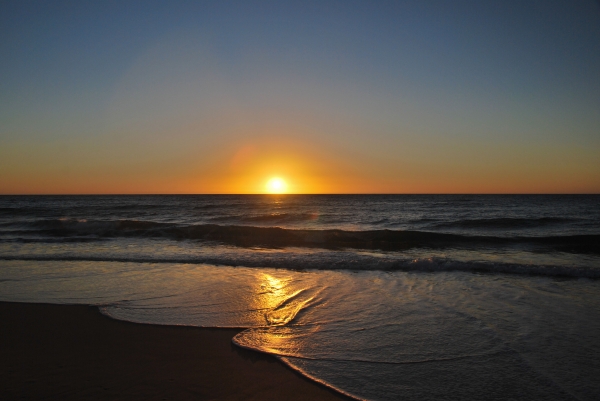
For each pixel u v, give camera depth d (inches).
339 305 226.4
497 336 175.0
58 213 1369.3
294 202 2797.7
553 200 3002.0
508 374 137.6
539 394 123.9
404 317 203.2
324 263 358.0
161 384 131.0
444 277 307.6
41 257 398.6
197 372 140.6
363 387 128.3
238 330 184.9
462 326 189.0
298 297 244.5
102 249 480.4
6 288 268.8
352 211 1560.0
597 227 827.4
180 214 1354.6
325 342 168.1
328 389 127.3
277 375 138.0
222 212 1472.7
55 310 217.2
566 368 142.6
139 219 1079.6
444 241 590.6
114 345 166.9
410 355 154.2
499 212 1469.0
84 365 146.6
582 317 203.3
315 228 822.5
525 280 296.7
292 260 368.8
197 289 265.0
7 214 1312.7
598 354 155.3
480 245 551.8
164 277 305.7
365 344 165.9
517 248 520.4
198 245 543.8
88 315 208.1
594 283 286.2
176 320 199.3
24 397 121.0
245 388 128.3
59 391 125.5
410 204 2290.8
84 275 313.3
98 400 119.6
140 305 226.7
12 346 166.2
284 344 166.1
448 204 2262.6
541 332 180.5
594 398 121.3
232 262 369.1
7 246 505.4
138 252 445.7
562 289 266.8
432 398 121.4
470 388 127.7
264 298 241.8
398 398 121.3
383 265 348.5
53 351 160.6
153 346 165.5
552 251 487.2
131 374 138.7
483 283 286.0
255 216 1120.8
